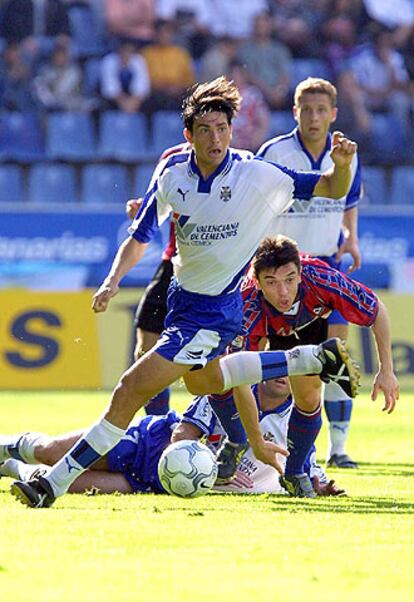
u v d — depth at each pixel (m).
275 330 23.22
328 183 20.53
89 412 45.69
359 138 74.62
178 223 20.77
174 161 20.72
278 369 21.44
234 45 75.62
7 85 72.88
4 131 72.44
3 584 13.83
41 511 20.02
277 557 15.77
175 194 20.55
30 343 57.22
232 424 23.34
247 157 20.75
